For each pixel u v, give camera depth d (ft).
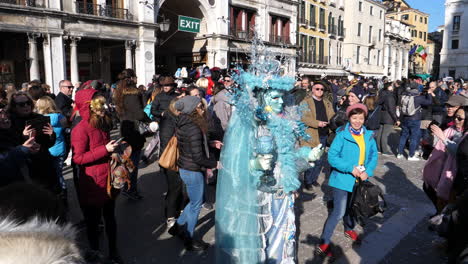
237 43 73.20
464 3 161.68
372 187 10.73
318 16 103.96
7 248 2.32
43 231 2.60
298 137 9.74
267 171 8.75
